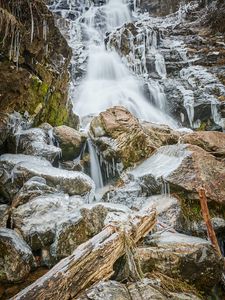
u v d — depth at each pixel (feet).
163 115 33.96
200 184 16.03
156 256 11.43
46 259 13.30
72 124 25.41
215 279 12.01
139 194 17.48
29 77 20.63
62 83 24.07
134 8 59.72
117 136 20.03
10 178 16.44
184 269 11.57
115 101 33.53
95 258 10.39
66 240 13.34
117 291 9.69
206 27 48.73
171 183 16.31
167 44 44.29
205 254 12.00
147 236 13.14
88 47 43.52
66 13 54.70
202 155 17.43
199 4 54.39
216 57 39.75
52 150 19.13
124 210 14.29
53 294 9.44
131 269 10.85
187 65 39.83
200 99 32.65
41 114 21.91
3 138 18.86
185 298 10.27
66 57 25.00
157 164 18.43
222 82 35.53
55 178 16.17
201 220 15.83
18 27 19.02
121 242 11.07
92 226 13.83
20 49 19.84
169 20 54.80
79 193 16.61
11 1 18.76
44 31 21.44
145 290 9.96
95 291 9.56
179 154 17.88
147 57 40.47
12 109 20.01
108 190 18.94
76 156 21.04
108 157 20.22
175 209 15.60
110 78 39.24
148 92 35.12
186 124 32.99
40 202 14.46
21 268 12.11
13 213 14.24
